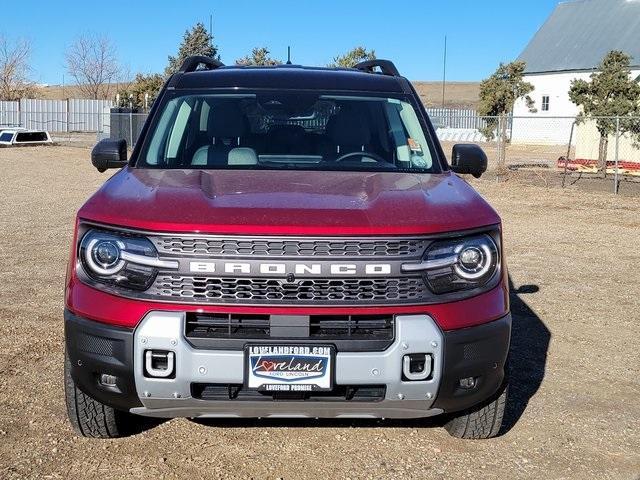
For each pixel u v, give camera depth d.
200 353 3.24
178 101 4.79
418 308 3.35
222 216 3.36
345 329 3.33
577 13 52.53
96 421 3.88
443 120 55.47
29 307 6.70
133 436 4.09
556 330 6.45
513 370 5.41
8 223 11.75
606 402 4.83
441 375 3.37
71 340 3.46
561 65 49.41
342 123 4.71
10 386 4.77
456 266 3.45
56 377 4.95
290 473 3.73
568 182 21.75
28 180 19.28
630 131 24.20
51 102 53.88
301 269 3.28
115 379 3.40
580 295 7.74
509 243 11.05
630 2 50.16
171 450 3.94
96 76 66.75
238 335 3.28
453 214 3.54
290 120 4.69
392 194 3.75
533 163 29.89
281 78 5.00
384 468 3.80
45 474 3.64
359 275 3.30
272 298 3.28
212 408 3.38
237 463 3.82
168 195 3.62
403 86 5.09
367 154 4.56
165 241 3.31
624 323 6.71
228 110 4.72
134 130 30.80
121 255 3.37
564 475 3.80
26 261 8.77
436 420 4.41
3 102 52.72
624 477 3.81
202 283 3.29
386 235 3.33
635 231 12.51
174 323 3.26
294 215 3.39
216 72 5.12
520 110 51.28
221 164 4.39
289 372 3.26
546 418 4.54
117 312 3.33
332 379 3.28
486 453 4.01
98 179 20.00
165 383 3.29
